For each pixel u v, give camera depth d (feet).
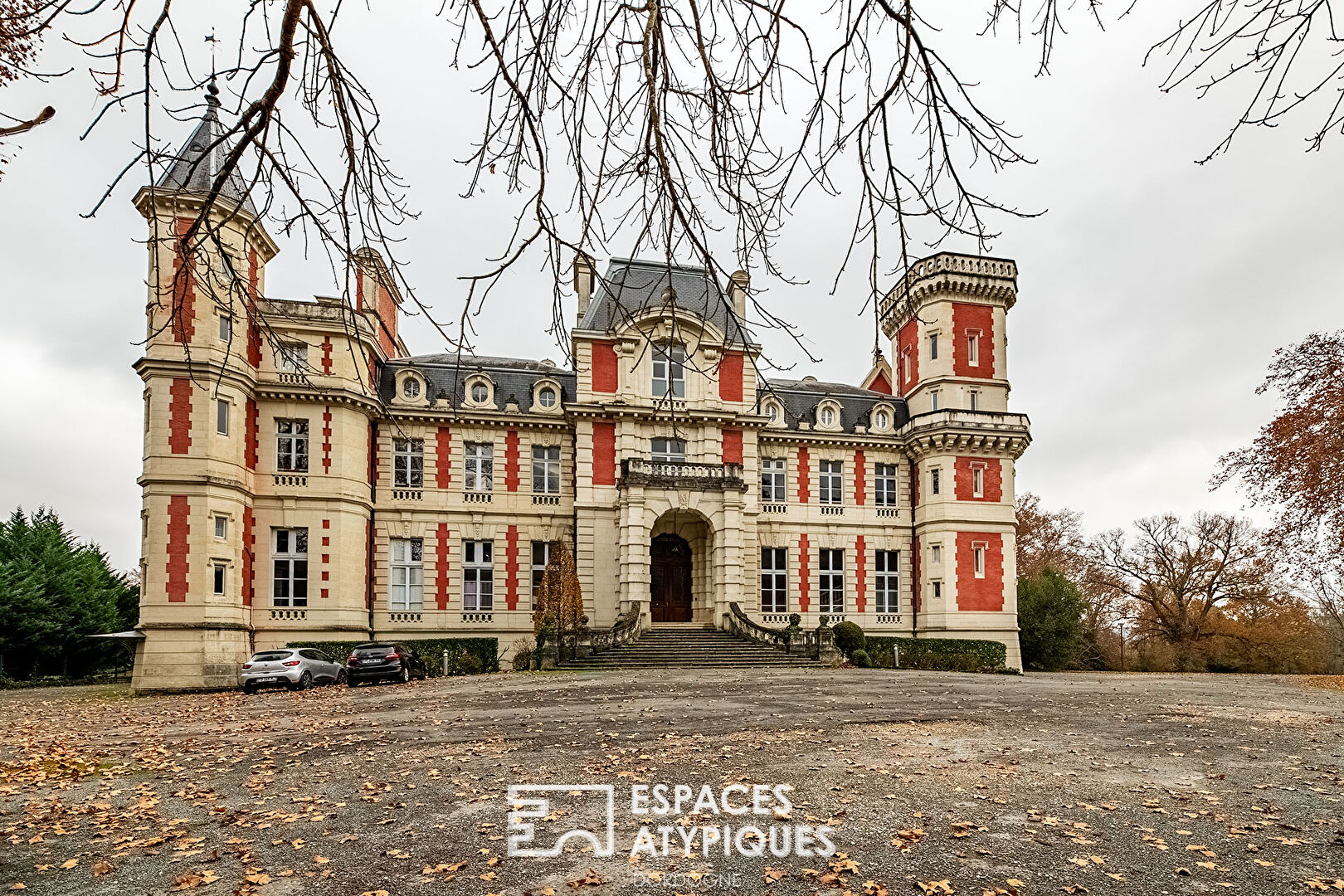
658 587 123.34
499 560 119.14
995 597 125.90
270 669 86.07
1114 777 36.55
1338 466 89.61
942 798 32.76
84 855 27.07
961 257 131.95
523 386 125.90
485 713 58.18
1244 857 25.75
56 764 41.73
